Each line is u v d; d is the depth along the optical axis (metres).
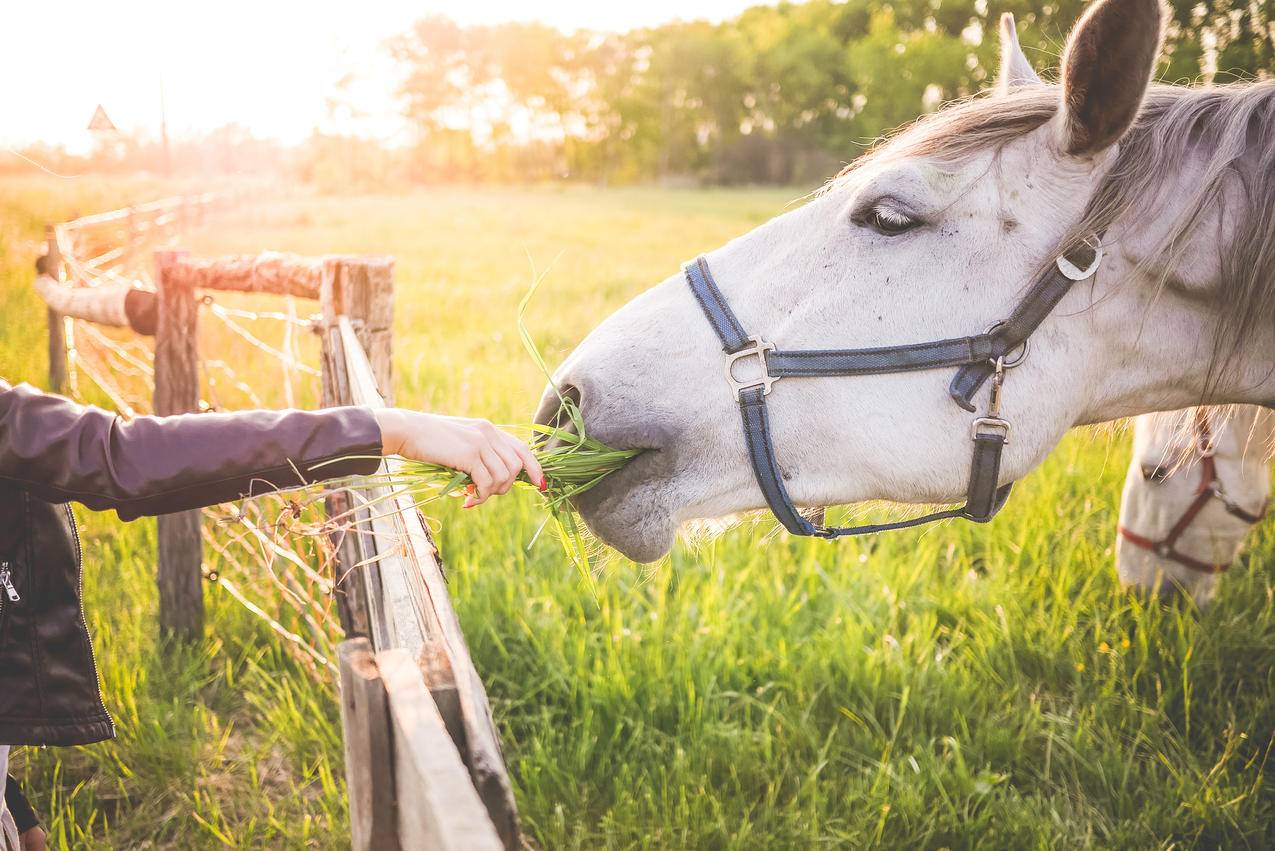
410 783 0.85
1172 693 2.76
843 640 3.02
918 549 3.66
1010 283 1.76
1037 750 2.69
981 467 1.81
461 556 3.47
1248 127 1.78
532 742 2.67
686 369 1.81
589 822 2.41
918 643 3.07
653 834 2.31
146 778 2.54
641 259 15.70
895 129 2.01
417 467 1.52
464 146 79.31
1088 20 1.56
